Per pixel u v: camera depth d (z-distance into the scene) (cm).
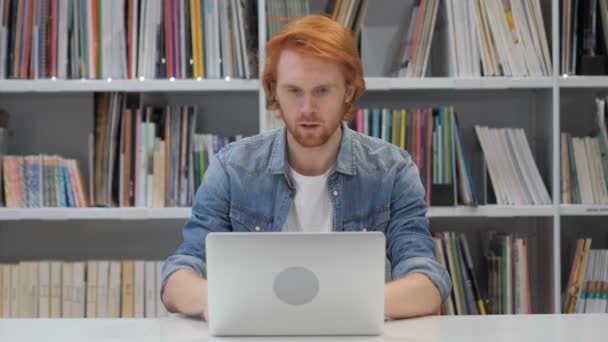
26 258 285
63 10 254
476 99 285
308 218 170
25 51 254
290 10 254
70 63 255
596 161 259
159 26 254
